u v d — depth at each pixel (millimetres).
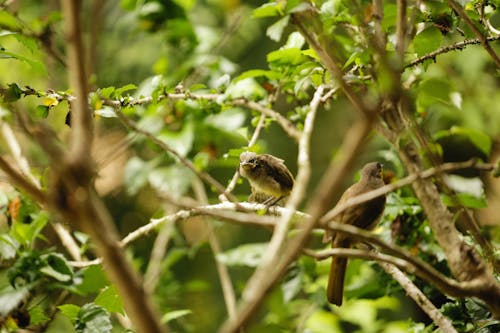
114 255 3355
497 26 13516
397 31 5828
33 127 4031
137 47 15273
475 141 8617
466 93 14523
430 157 6746
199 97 9258
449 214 5980
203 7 14594
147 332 3381
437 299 9125
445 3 7160
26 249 8906
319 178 16719
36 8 13617
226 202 8141
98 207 3432
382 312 14648
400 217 8930
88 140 3475
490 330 7387
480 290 5367
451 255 5840
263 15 7559
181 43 10547
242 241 16859
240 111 10438
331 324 11016
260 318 12539
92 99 8016
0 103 7480
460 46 7699
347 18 7465
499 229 8703
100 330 8008
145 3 10602
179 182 10219
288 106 15445
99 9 4250
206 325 15492
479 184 6578
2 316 8047
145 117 9484
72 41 3514
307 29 6980
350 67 8867
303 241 3611
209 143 10133
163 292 10820
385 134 6098
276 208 8367
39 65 7910
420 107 8211
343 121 17031
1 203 8930
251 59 16594
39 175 10031
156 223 7785
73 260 9883
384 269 8484
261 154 11094
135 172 10633
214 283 15969
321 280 10469
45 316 8656
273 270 3965
